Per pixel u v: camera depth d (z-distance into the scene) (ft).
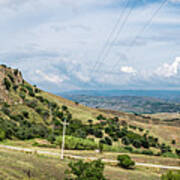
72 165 123.03
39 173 123.85
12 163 128.26
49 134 350.84
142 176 192.65
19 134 305.53
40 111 463.83
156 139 538.88
